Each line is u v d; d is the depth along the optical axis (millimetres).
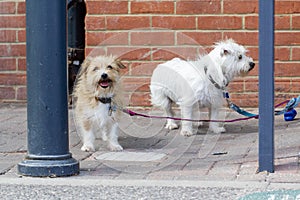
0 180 6773
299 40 10648
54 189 6473
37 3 6676
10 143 8602
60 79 6797
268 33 6734
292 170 7074
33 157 6918
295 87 10680
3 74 11445
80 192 6375
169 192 6336
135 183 6668
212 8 10758
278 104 10125
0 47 11430
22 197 6211
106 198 6172
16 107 11219
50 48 6719
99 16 10938
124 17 10891
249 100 10734
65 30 6793
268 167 6992
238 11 10719
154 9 10836
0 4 11367
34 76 6770
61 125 6883
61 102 6844
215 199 6082
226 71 9242
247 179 6754
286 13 10648
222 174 6992
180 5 10797
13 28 11375
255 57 10734
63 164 6902
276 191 6297
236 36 10758
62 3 6734
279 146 8266
